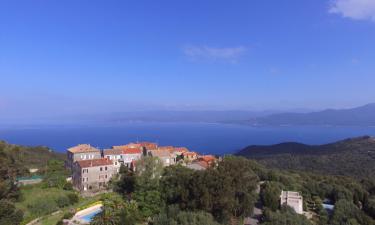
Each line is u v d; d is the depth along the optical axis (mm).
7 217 68562
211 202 79875
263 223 81562
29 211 77875
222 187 82625
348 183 125625
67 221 73062
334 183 125625
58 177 108562
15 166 92625
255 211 95062
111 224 67062
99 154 128625
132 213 74625
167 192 85875
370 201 102000
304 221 83562
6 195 80250
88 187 107062
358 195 112750
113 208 73250
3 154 90688
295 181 125688
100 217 68125
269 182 109188
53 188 98938
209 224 70125
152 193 83812
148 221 78000
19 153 100750
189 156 153500
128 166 128000
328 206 105250
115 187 100438
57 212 81375
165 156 133125
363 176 174750
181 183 87188
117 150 131000
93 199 92375
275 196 94438
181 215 73375
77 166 110312
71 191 98875
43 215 77938
